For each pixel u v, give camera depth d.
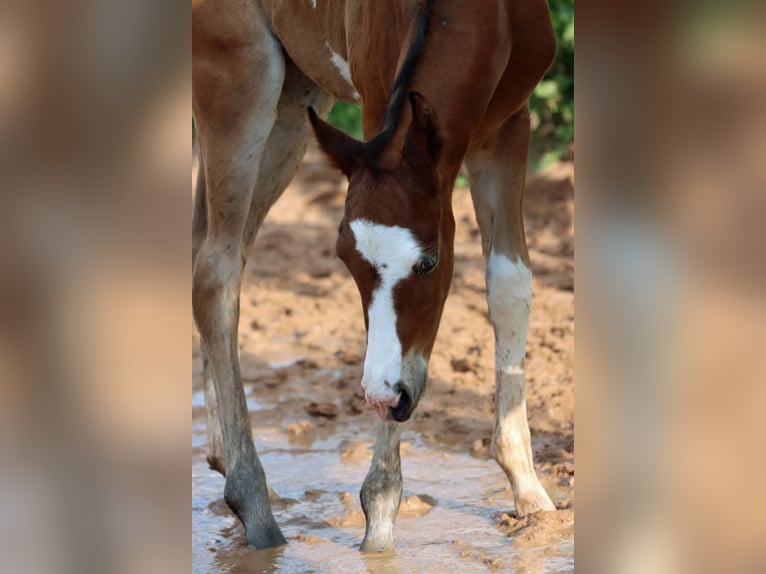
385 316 3.31
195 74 4.79
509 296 4.19
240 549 4.24
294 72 5.10
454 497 4.66
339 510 4.61
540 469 4.79
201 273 4.64
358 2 4.25
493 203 4.22
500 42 3.85
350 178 3.45
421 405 3.85
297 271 8.20
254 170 4.78
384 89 4.08
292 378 6.37
